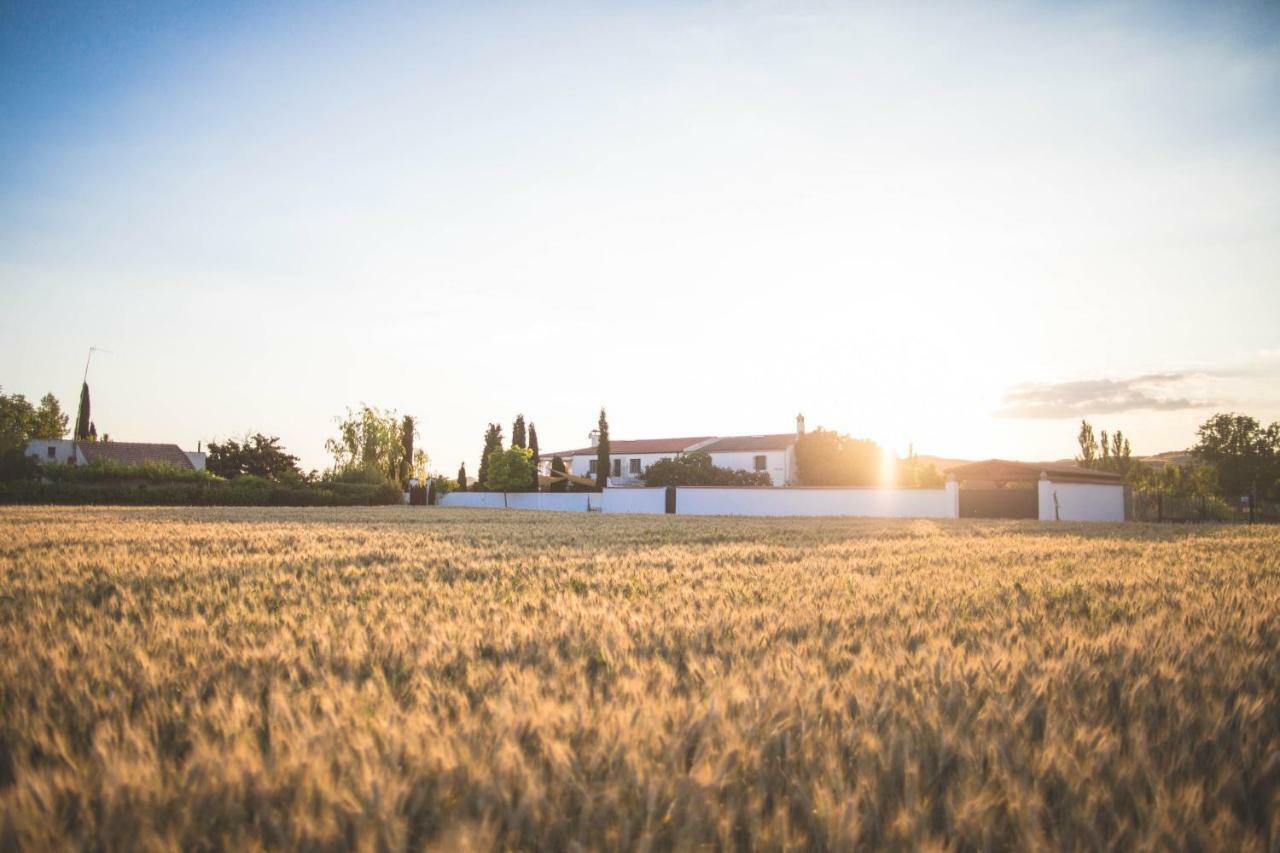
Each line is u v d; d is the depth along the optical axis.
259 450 65.69
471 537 15.25
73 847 1.83
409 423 71.31
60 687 3.23
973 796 2.16
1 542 12.40
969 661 3.76
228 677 3.42
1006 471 35.84
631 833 1.98
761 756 2.45
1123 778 2.32
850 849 1.90
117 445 62.94
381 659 3.93
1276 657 4.11
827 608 5.81
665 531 18.75
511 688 3.16
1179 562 10.30
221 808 2.05
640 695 3.04
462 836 1.80
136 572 8.11
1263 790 2.32
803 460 58.16
